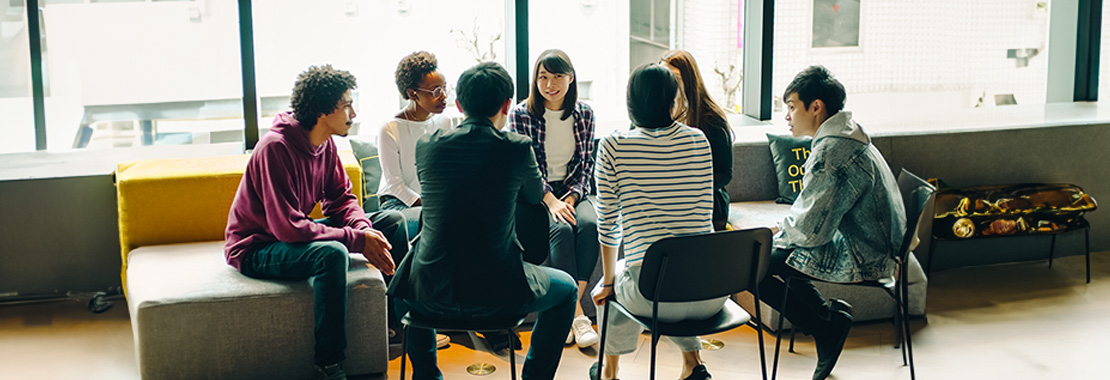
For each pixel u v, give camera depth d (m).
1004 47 5.79
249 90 4.22
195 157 4.04
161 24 6.14
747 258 2.55
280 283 3.09
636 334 2.94
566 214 3.56
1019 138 4.50
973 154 4.45
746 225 3.85
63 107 6.01
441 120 3.77
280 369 3.09
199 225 3.63
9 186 3.80
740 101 5.29
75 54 5.98
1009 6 5.76
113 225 3.95
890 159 4.37
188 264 3.29
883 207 2.85
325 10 6.42
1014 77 5.78
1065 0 5.47
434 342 2.89
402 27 6.45
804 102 2.89
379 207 3.88
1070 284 4.31
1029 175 4.55
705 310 2.66
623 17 6.93
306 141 3.06
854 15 5.50
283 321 3.05
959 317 3.85
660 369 3.31
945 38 5.84
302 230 2.98
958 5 5.80
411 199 3.67
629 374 3.26
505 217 2.47
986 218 4.27
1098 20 5.37
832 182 2.81
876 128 4.53
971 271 4.54
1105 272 4.49
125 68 6.14
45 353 3.44
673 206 2.59
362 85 6.59
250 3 4.14
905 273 3.00
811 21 5.39
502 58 6.54
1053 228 4.32
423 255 2.50
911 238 2.95
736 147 4.28
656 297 2.46
